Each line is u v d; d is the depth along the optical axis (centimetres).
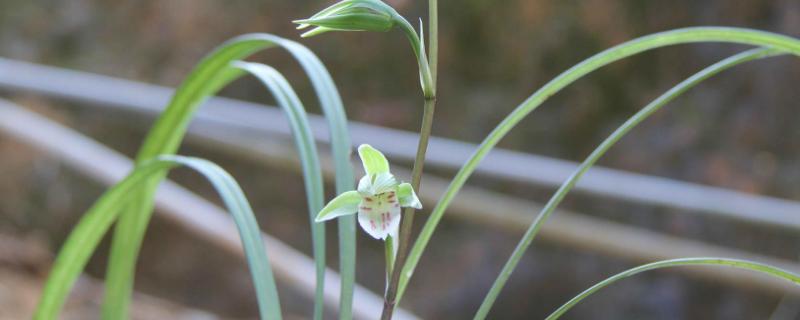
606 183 158
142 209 92
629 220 357
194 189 393
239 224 77
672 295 344
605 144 75
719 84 375
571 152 388
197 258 380
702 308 342
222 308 376
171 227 380
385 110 398
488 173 162
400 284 76
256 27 399
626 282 353
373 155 69
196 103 89
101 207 86
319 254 76
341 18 67
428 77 69
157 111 169
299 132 79
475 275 370
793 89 359
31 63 397
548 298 359
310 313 339
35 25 404
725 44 373
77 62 399
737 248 340
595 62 76
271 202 396
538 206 365
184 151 388
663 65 381
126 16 405
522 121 391
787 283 151
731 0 373
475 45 398
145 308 187
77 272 89
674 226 348
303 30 400
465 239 383
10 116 170
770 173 354
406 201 69
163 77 400
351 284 75
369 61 400
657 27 384
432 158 164
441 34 397
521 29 393
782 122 360
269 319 75
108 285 93
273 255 141
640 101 382
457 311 368
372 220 68
